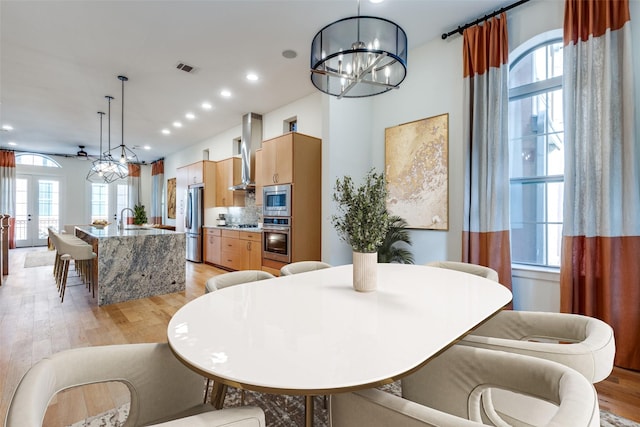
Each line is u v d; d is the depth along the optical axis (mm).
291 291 1527
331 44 1858
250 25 3018
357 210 1515
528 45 2768
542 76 2822
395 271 2047
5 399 1770
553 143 2770
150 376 1031
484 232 2795
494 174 2729
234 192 6148
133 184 10391
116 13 2816
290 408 1786
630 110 2111
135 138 7461
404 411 732
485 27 2828
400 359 825
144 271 3898
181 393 1085
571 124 2340
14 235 8516
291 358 830
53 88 4430
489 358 952
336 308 1256
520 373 891
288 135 4254
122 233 4199
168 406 1060
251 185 5523
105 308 3469
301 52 3508
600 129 2213
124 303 3660
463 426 644
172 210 9125
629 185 2111
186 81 4242
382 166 3887
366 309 1243
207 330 1022
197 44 3338
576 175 2322
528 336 1377
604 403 1769
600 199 2213
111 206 10141
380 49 1785
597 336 1084
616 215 2162
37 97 4762
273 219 4555
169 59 3646
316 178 4465
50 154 9180
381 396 797
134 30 3082
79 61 3680
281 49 3445
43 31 3084
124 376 990
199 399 1135
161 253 4043
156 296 3959
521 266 2814
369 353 859
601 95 2211
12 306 3529
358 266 1521
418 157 3475
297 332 1007
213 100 4945
